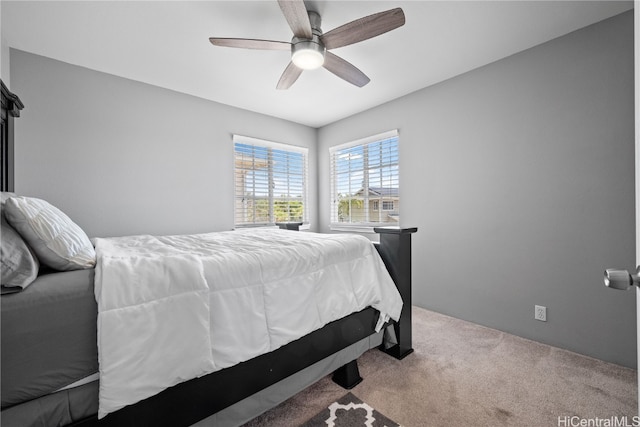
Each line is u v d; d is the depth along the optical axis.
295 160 4.07
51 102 2.28
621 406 1.44
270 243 1.72
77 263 1.00
